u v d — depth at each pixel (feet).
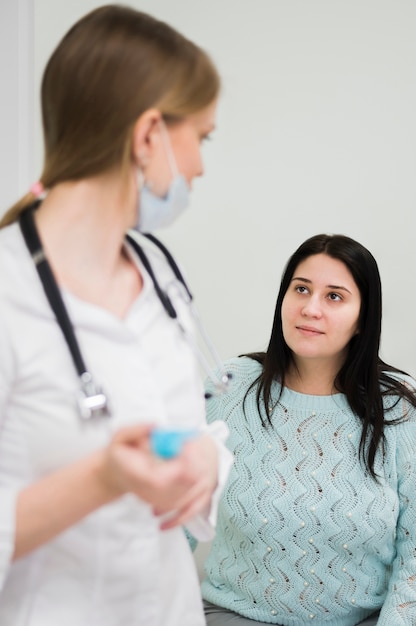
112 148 2.20
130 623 2.47
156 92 2.19
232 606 4.85
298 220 6.23
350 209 6.19
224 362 5.13
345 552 4.60
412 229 6.16
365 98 6.07
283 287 4.69
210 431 2.83
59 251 2.30
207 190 6.27
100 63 2.15
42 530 1.94
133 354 2.36
